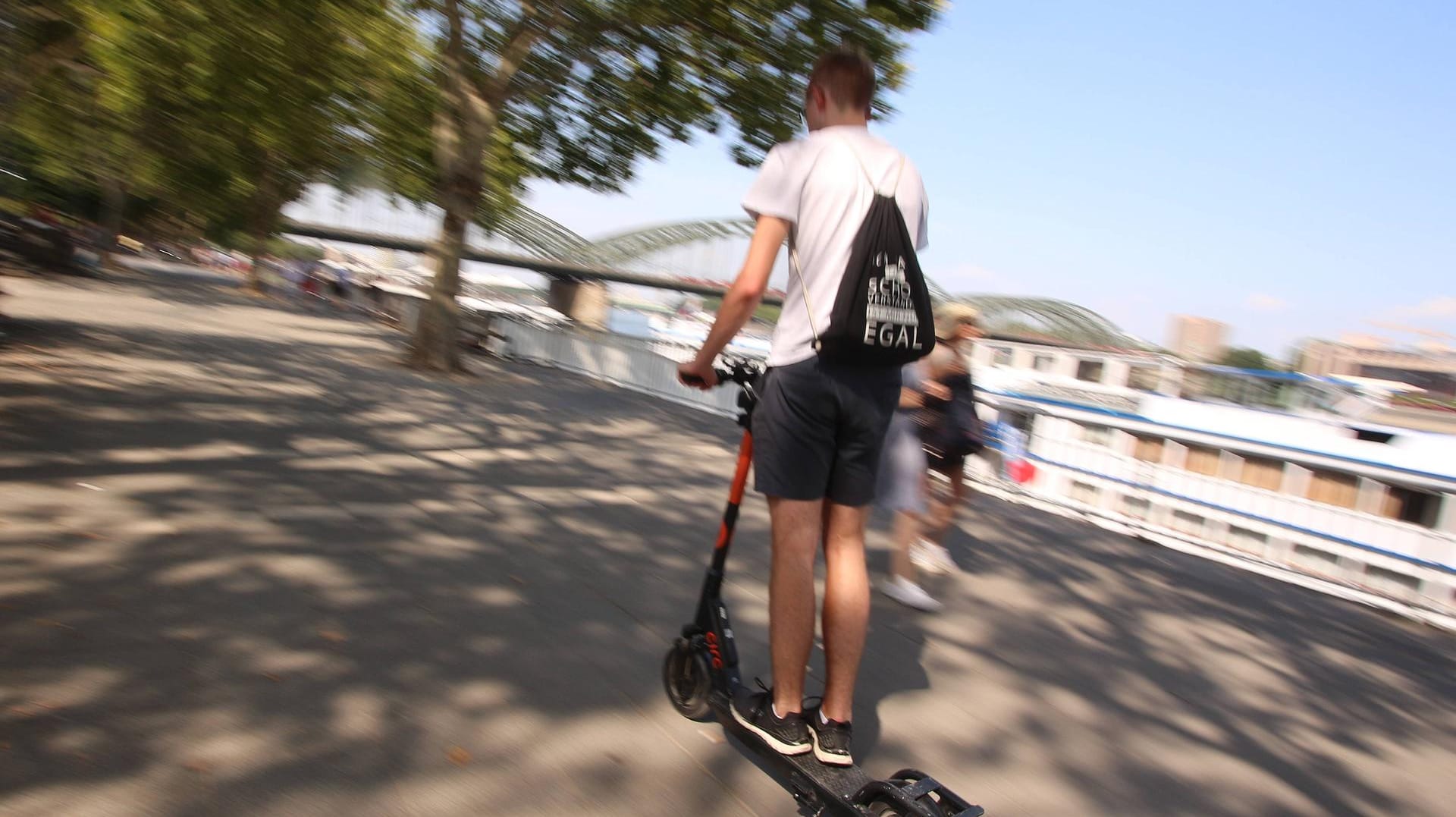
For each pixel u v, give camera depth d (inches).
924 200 106.3
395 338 803.4
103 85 730.2
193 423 287.6
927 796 91.7
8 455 215.5
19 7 520.4
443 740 108.0
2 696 105.6
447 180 560.4
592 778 103.9
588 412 456.1
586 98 565.3
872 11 487.2
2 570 142.9
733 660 114.0
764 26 491.5
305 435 290.4
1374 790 131.3
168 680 114.0
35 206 1635.1
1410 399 429.4
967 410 211.8
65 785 90.8
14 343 426.3
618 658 137.7
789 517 102.0
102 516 176.4
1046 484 427.8
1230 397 473.7
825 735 101.6
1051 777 121.2
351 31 529.3
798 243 99.4
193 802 90.8
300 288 1537.9
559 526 212.2
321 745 103.7
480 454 297.6
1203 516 369.4
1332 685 175.9
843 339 95.3
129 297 858.8
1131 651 177.6
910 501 184.2
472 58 554.9
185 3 486.3
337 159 735.1
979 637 172.4
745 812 100.8
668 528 223.5
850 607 102.2
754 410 105.8
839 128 102.5
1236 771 131.0
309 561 164.7
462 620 145.3
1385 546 315.3
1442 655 217.9
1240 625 210.7
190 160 1182.9
